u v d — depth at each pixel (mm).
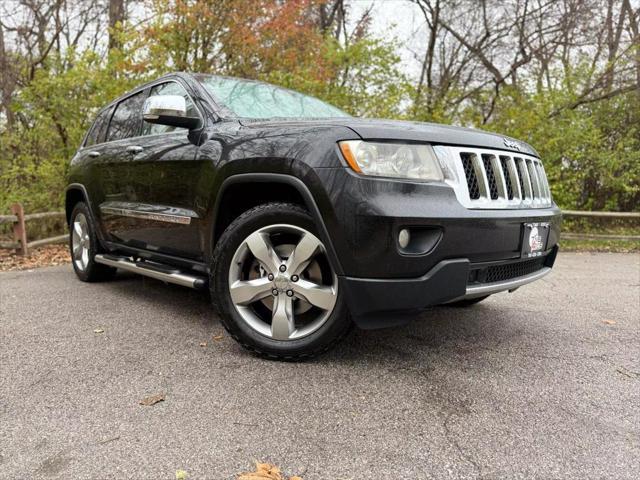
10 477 1550
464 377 2377
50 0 11398
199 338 2930
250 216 2533
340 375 2371
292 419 1933
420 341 2918
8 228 8750
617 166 10195
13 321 3295
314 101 3855
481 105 11195
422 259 2227
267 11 9281
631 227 10133
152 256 3600
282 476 1567
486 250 2402
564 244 9117
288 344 2496
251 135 2664
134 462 1636
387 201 2191
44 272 5508
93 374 2367
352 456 1685
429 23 13422
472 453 1712
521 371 2473
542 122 10031
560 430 1877
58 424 1886
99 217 4285
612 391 2244
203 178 2861
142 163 3523
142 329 3109
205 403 2062
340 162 2268
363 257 2227
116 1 12250
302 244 2424
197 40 9305
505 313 3666
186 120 3029
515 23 12734
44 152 9336
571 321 3461
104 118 4738
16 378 2322
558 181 10203
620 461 1671
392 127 2352
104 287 4469
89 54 8734
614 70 10977
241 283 2578
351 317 2408
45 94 8672
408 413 1995
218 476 1562
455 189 2344
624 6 12664
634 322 3463
